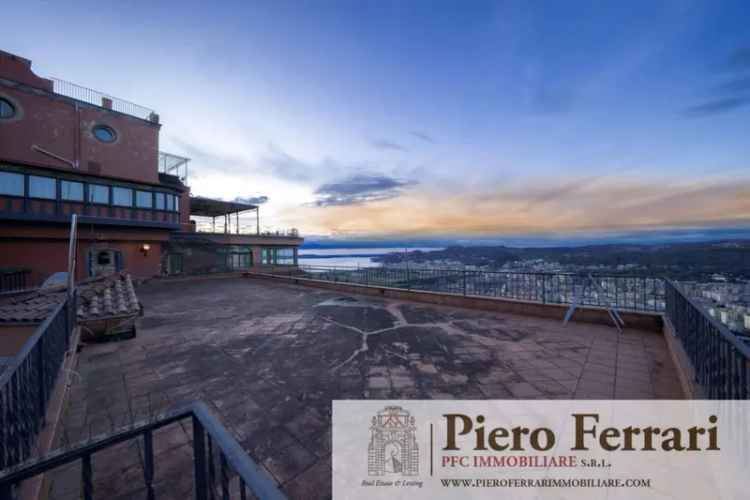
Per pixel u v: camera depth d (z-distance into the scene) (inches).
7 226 505.0
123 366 167.2
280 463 89.9
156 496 76.9
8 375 65.4
